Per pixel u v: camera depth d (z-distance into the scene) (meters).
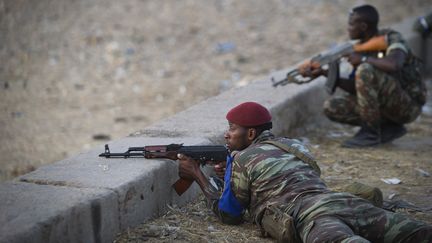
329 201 13.31
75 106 37.06
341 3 58.47
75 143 31.12
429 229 13.00
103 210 13.98
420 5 57.94
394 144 23.75
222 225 15.62
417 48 36.62
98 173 15.39
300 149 14.51
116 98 38.38
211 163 15.90
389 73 21.81
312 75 22.45
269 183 14.09
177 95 38.56
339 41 48.09
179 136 18.91
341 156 21.91
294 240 13.50
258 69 42.69
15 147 30.56
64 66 44.12
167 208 16.42
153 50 47.03
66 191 14.16
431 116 28.53
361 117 22.55
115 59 45.34
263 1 58.72
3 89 39.88
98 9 55.50
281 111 23.19
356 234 13.18
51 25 51.41
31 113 35.91
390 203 16.92
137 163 16.09
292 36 49.81
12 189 14.27
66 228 13.06
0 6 53.81
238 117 14.78
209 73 42.44
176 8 56.47
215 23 52.91
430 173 20.33
